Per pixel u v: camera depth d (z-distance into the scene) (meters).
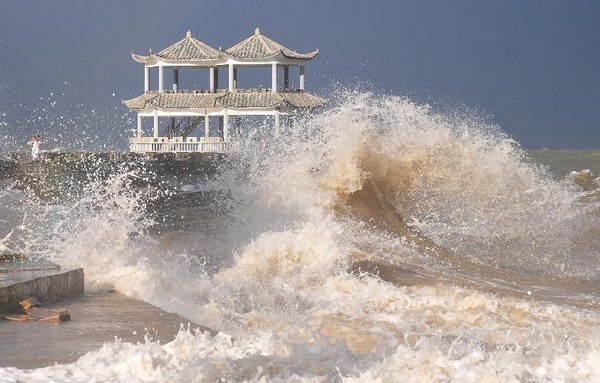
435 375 21.45
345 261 48.06
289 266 47.03
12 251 45.56
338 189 65.69
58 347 26.14
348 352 24.42
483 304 37.41
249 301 38.69
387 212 64.25
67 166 157.25
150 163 176.00
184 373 21.19
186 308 35.69
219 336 25.64
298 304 38.03
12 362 24.06
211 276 45.59
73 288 37.53
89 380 21.22
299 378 21.12
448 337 30.75
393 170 67.00
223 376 21.27
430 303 37.97
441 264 51.03
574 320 35.09
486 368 22.38
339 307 36.66
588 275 50.44
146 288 39.00
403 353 23.31
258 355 22.92
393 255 51.97
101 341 27.14
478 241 58.16
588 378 22.77
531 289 45.12
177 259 49.47
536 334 31.50
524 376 22.69
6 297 32.06
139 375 21.44
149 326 30.00
